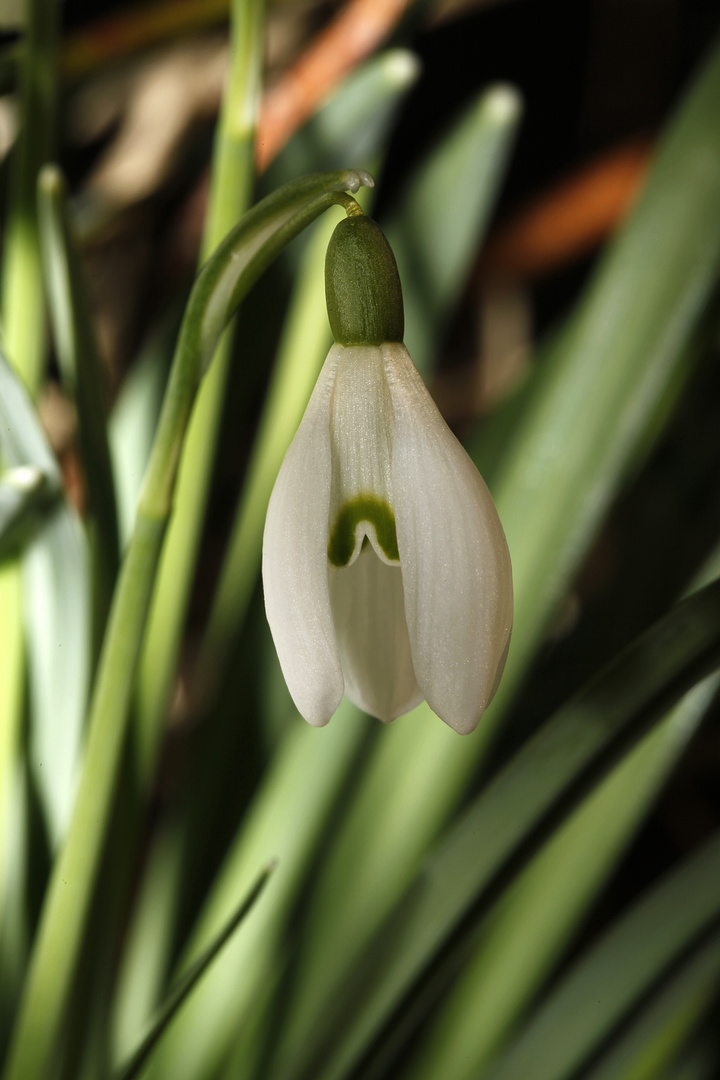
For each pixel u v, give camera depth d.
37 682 0.22
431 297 0.27
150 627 0.21
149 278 0.41
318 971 0.23
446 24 0.51
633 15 0.48
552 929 0.23
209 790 0.25
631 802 0.23
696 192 0.23
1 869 0.23
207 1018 0.24
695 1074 0.25
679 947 0.21
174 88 0.37
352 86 0.24
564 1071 0.21
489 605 0.17
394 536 0.17
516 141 0.53
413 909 0.19
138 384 0.25
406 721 0.25
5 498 0.19
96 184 0.38
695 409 0.33
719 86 0.23
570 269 0.49
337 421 0.17
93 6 0.43
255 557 0.25
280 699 0.25
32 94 0.21
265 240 0.17
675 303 0.23
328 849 0.24
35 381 0.22
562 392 0.23
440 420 0.17
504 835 0.19
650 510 0.32
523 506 0.23
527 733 0.29
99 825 0.18
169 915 0.25
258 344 0.26
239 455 0.44
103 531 0.20
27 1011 0.19
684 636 0.18
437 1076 0.23
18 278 0.22
